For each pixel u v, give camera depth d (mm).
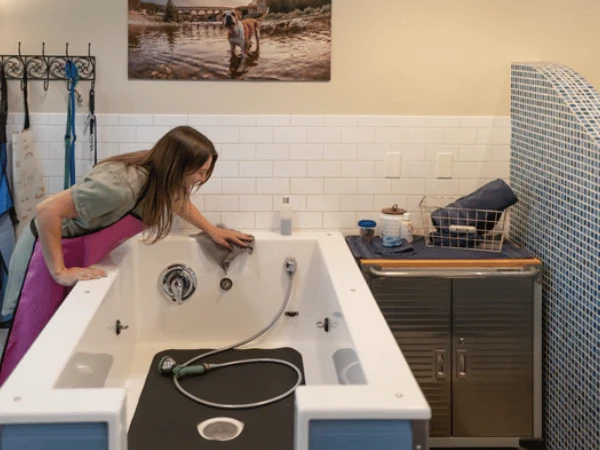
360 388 2262
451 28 3984
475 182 4094
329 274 3426
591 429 3186
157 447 2896
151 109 3984
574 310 3338
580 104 3363
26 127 3945
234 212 4070
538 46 4008
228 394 3328
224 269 3918
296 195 4078
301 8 3922
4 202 3924
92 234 3381
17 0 3893
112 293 3275
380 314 2924
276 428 3035
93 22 3916
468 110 4043
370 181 4078
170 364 3477
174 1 3896
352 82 4004
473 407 3611
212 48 3938
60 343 2619
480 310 3547
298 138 4031
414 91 4023
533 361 3584
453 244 3840
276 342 3957
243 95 3992
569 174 3369
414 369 3586
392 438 2168
